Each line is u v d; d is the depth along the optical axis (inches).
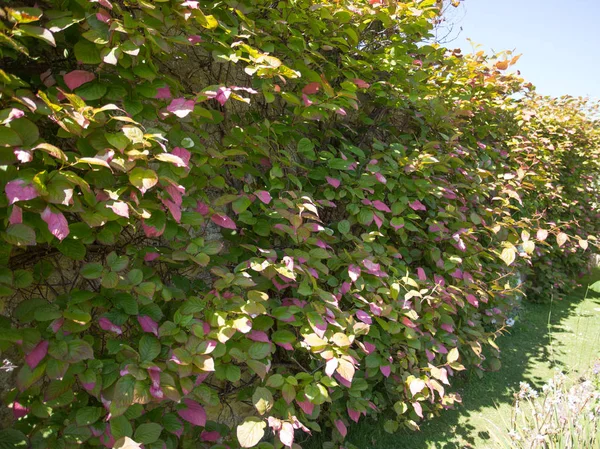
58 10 57.6
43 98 47.4
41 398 59.1
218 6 81.9
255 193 80.0
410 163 112.7
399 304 103.1
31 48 60.2
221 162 80.7
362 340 103.8
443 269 128.3
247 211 87.7
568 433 90.3
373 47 116.6
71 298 59.7
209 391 70.1
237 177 89.0
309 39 99.0
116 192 57.2
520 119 201.2
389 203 125.2
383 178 104.4
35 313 55.5
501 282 160.6
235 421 98.7
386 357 102.8
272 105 101.0
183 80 87.0
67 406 62.2
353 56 114.7
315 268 86.0
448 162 134.7
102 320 60.6
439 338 121.2
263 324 79.6
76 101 52.2
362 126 128.2
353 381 96.0
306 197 84.6
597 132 275.3
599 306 250.8
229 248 90.3
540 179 186.7
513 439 98.7
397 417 111.7
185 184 75.5
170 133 69.8
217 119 83.4
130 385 56.9
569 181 259.0
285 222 91.7
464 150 143.9
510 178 161.8
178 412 68.1
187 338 65.5
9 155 47.9
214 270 74.3
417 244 130.9
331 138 120.5
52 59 63.0
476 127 165.9
